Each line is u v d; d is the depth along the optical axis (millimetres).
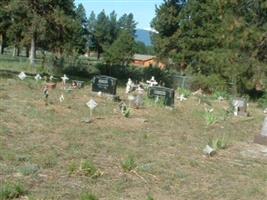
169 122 19016
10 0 37781
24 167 10180
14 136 13141
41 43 55375
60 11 40031
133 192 9672
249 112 27125
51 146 12461
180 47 60000
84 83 31656
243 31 38594
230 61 39031
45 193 8867
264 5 38250
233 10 40031
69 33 41531
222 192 10359
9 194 8492
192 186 10609
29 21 40688
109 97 23969
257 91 40344
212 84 41156
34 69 43625
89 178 10156
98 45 134375
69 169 10336
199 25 57062
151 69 49188
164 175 11117
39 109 17859
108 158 12039
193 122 19891
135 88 31391
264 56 38875
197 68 52750
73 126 15531
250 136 18234
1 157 10836
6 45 88312
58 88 26406
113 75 49500
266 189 11000
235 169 12625
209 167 12492
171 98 23203
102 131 15320
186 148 14445
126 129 16266
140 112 20656
